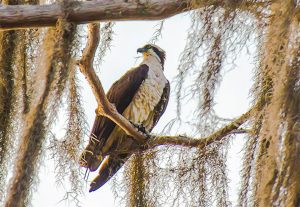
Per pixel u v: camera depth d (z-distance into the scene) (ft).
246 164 23.85
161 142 30.53
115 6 24.49
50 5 24.63
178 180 28.53
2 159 27.25
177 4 24.45
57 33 24.26
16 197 21.90
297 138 18.49
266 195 18.54
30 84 27.27
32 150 22.45
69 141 26.73
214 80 23.63
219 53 23.45
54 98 23.45
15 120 27.53
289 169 18.31
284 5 20.44
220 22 23.50
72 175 26.63
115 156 35.68
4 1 27.58
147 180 30.42
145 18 24.77
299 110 18.90
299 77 19.29
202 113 24.07
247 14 23.16
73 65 24.52
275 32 20.52
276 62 20.10
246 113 27.02
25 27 24.72
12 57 27.84
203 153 28.02
